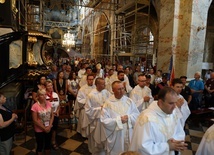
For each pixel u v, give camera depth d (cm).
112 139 342
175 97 225
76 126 610
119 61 1411
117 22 1431
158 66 851
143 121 229
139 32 1456
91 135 438
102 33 2077
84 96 517
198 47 791
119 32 1482
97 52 2120
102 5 1845
